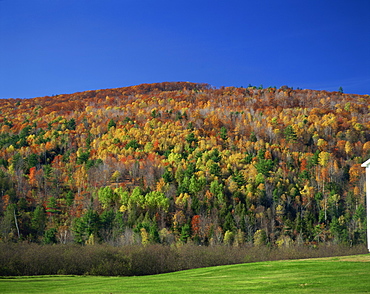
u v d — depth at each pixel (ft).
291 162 441.68
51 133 551.18
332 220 298.35
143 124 584.40
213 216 317.42
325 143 490.90
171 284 78.13
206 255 183.52
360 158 437.17
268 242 279.90
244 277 79.66
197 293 64.34
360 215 301.84
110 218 296.71
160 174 412.36
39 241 287.89
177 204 344.28
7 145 511.81
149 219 301.84
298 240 278.67
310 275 72.79
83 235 275.39
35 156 452.76
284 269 83.30
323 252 210.18
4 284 97.66
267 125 557.33
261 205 335.67
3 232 282.36
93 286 85.10
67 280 109.19
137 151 477.77
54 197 364.79
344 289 58.90
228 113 646.74
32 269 151.53
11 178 387.55
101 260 162.09
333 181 388.78
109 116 641.81
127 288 76.59
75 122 619.67
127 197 346.13
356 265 78.74
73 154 479.00
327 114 629.10
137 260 169.27
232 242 274.98
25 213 328.29
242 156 446.60
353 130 536.42
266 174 390.83
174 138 510.17
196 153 461.78
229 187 367.04
